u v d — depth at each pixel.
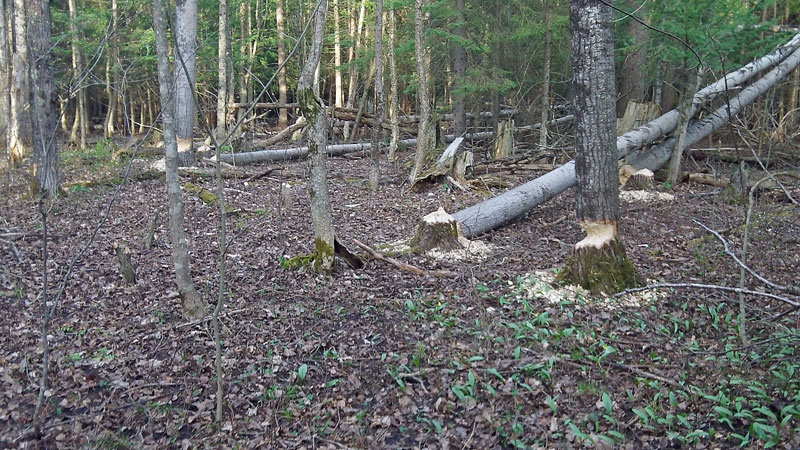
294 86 27.09
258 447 3.78
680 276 6.40
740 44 11.17
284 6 22.84
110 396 4.34
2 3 15.20
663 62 13.95
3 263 7.03
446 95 20.89
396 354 4.84
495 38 14.51
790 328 4.89
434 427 3.93
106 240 8.08
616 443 3.65
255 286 6.38
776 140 12.66
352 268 6.88
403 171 12.99
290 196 9.94
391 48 14.60
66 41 17.34
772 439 3.52
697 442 3.59
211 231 8.55
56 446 3.76
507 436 3.78
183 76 12.91
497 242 7.95
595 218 5.95
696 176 11.85
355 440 3.83
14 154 13.06
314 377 4.59
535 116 18.23
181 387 4.48
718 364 4.42
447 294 6.09
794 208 9.16
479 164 12.96
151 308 5.83
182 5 12.61
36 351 4.96
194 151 13.81
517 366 4.55
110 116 19.84
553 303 5.72
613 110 5.78
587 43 5.60
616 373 4.47
